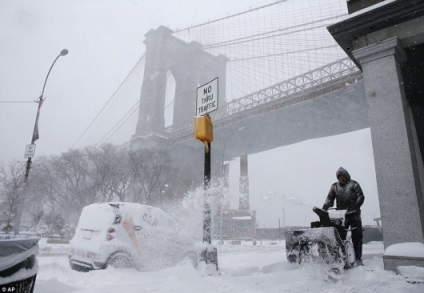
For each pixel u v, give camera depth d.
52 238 18.95
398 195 4.60
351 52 5.84
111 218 5.42
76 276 4.30
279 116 58.19
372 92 5.21
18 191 26.83
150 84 78.62
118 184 44.00
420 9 4.95
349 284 3.58
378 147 4.94
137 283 3.76
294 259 4.46
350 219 4.75
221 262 7.32
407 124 4.86
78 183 43.78
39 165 43.22
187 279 3.98
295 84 55.59
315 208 4.12
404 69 6.02
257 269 5.07
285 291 3.26
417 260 4.07
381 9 5.16
